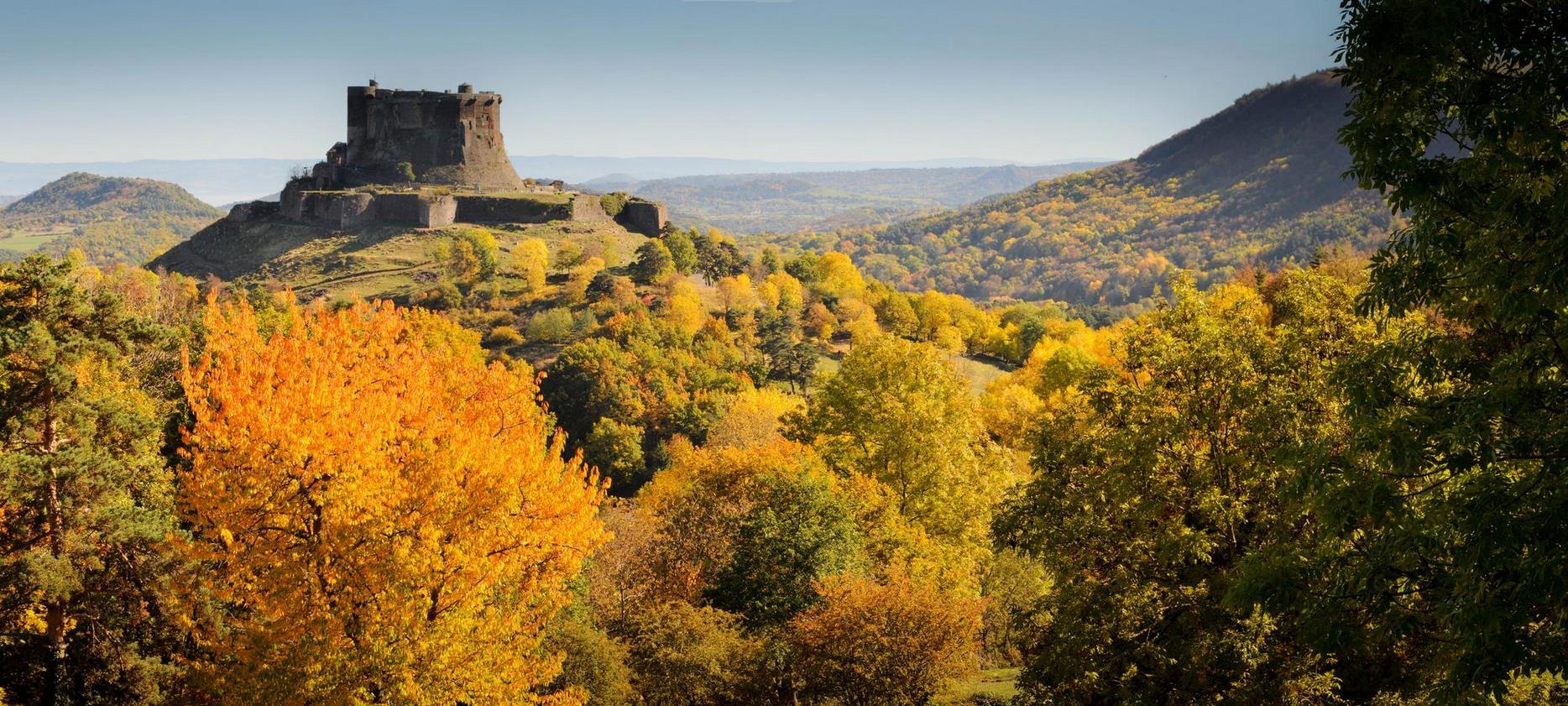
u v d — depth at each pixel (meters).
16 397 24.25
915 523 41.75
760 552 36.88
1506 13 12.56
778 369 136.12
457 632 22.02
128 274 151.50
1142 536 23.20
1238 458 22.25
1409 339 14.95
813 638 28.92
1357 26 12.88
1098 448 24.42
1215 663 21.30
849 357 46.88
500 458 24.16
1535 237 12.66
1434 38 12.32
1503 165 13.07
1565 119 13.03
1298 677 19.92
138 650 26.53
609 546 41.09
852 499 40.16
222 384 22.44
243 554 21.61
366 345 28.92
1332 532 15.58
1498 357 14.14
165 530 25.80
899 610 28.72
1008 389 83.62
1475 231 13.41
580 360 118.94
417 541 22.27
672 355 128.50
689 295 157.25
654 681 30.02
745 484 43.53
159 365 40.97
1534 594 12.05
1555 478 12.40
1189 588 21.92
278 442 21.34
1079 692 22.72
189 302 107.19
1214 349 22.58
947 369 45.88
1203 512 22.20
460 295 173.38
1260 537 21.86
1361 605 16.41
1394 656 20.52
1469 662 13.07
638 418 112.12
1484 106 12.83
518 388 30.36
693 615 31.92
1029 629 25.50
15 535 25.16
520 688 23.17
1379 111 13.26
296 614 21.05
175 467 35.31
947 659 28.75
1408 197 13.56
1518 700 17.34
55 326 25.12
